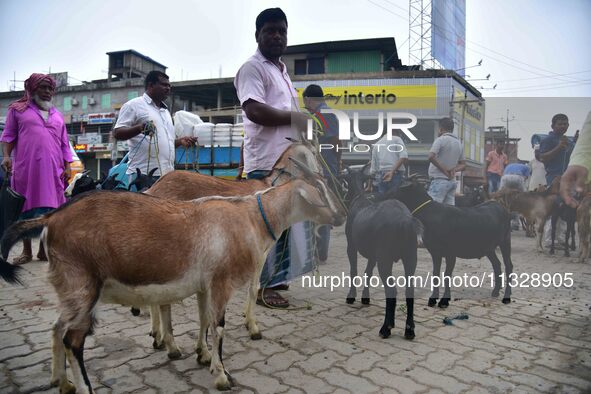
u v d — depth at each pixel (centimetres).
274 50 353
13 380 250
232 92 2269
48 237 221
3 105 2459
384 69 2170
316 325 330
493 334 310
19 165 504
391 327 306
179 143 484
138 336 320
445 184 280
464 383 247
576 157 361
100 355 287
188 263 234
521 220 588
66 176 552
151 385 246
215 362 243
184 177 335
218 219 246
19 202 391
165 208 239
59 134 537
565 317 334
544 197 450
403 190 278
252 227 261
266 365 271
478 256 308
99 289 221
